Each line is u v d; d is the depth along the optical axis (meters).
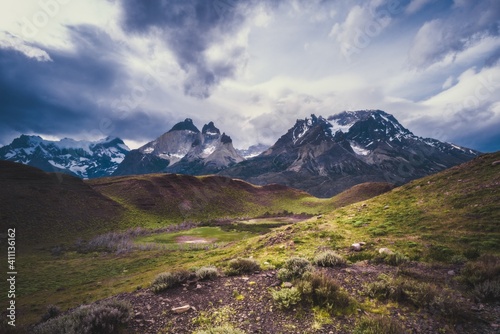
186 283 11.59
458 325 7.30
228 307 9.13
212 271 12.62
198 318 8.42
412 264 13.12
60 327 7.25
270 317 8.25
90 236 98.44
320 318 7.99
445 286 10.05
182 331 7.70
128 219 123.38
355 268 12.81
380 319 7.44
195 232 106.38
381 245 17.19
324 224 25.97
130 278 38.34
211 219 149.12
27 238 85.31
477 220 17.97
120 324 7.96
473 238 15.35
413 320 7.66
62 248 78.56
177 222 136.62
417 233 18.59
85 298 28.94
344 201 195.12
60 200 114.56
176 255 62.31
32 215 98.31
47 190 117.12
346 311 8.30
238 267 13.63
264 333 7.36
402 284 9.47
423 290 8.86
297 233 25.00
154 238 94.25
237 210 182.12
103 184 159.50
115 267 54.12
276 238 25.83
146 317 8.58
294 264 12.62
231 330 7.01
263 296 9.81
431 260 13.47
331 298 8.91
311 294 9.23
